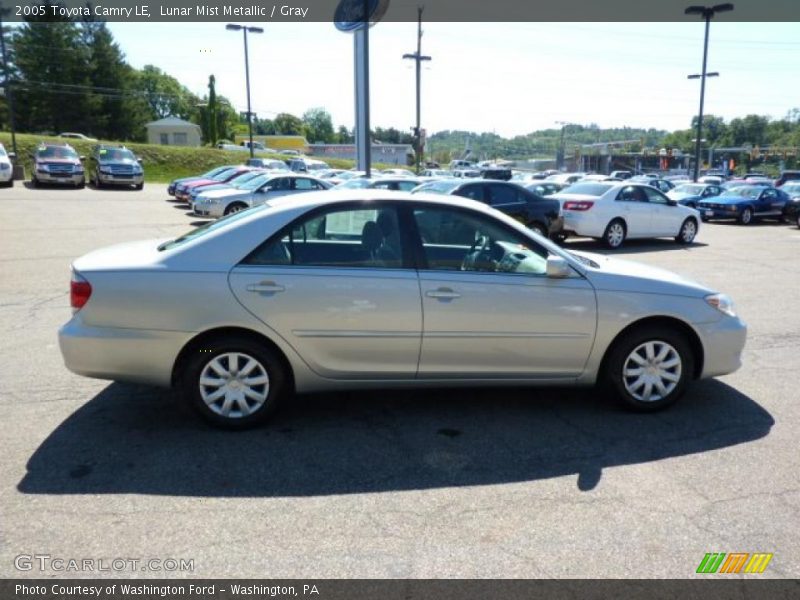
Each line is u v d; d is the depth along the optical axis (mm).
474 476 3551
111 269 3875
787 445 4004
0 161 27219
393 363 4113
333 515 3119
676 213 15500
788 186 25516
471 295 4086
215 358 3986
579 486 3451
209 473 3518
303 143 86875
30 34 60469
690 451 3902
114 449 3785
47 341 6062
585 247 14953
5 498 3199
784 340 6559
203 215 19016
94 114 63656
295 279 3930
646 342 4410
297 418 4320
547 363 4285
